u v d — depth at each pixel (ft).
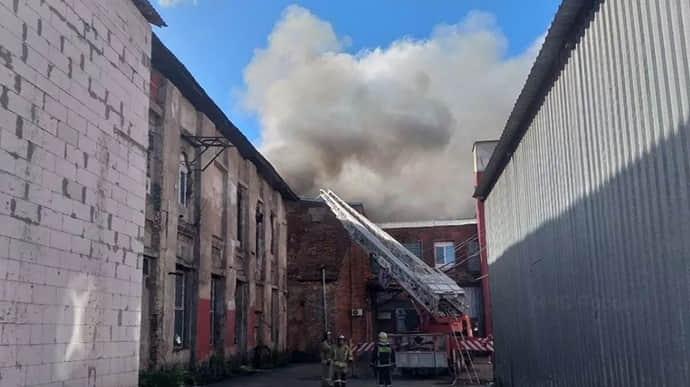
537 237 37.93
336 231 111.14
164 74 56.90
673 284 19.43
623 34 22.56
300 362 105.70
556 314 33.63
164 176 54.29
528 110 38.73
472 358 83.87
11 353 25.68
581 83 27.78
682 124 18.28
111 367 34.37
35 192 27.73
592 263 27.12
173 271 55.57
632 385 22.91
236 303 81.82
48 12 29.25
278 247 102.53
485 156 106.42
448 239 127.03
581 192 28.43
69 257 30.40
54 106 29.48
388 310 121.49
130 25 38.55
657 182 20.25
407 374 73.87
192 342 61.52
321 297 108.37
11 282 25.84
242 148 81.92
